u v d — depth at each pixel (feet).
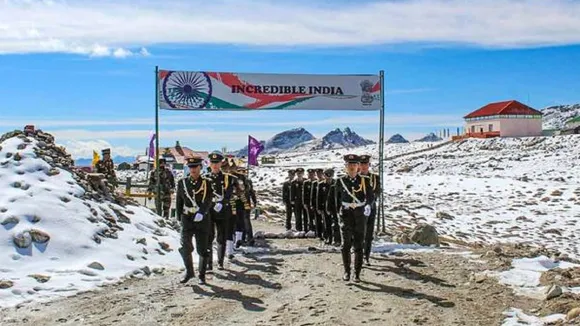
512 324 24.97
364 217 34.14
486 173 157.17
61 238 36.78
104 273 34.37
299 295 30.53
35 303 28.35
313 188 54.54
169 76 53.16
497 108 296.10
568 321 24.38
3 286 29.73
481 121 300.61
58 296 29.63
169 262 39.65
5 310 27.14
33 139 48.06
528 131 290.35
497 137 267.39
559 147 207.00
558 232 80.33
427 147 274.77
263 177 154.10
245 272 36.94
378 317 26.30
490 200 108.99
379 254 44.62
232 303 28.81
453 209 99.71
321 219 54.95
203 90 53.57
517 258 40.22
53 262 34.78
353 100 55.62
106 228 40.40
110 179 59.41
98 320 25.81
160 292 31.01
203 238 33.53
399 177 141.28
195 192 33.19
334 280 34.45
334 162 241.76
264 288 32.17
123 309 27.53
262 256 43.80
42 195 40.32
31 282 31.07
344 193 34.27
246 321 25.73
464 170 166.61
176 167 143.23
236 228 47.88
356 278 33.88
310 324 25.22
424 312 27.04
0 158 43.86
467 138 274.16
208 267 36.86
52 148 49.16
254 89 54.29
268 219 74.33
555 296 28.50
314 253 45.34
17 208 37.76
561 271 33.73
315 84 55.06
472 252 45.09
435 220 89.20
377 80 55.77
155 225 47.09
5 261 33.37
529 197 109.19
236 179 39.78
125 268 35.70
